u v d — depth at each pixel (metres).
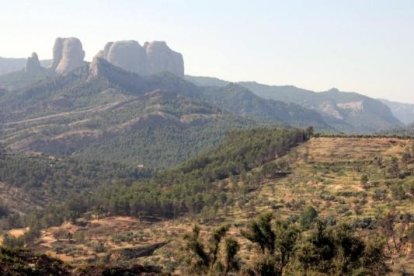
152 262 111.44
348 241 59.81
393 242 100.38
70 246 147.25
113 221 174.50
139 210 180.38
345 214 136.12
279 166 196.38
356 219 125.75
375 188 157.25
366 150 195.88
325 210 143.88
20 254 56.06
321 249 59.75
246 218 152.75
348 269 58.47
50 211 191.38
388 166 173.25
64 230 167.38
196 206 175.75
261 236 65.06
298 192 168.25
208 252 69.62
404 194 143.00
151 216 179.62
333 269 58.88
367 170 176.75
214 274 65.25
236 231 136.88
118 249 137.75
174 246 132.12
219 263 66.06
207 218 159.88
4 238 155.25
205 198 175.62
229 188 190.38
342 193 157.12
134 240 147.12
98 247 140.25
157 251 134.12
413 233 97.69
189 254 69.00
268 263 62.16
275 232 65.25
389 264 85.75
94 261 124.06
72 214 179.25
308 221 123.56
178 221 168.62
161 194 188.00
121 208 181.62
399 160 177.12
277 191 174.75
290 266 61.25
